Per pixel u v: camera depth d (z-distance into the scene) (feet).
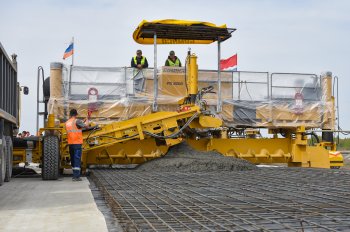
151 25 44.78
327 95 50.65
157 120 44.55
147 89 47.75
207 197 25.08
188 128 46.39
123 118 46.93
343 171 42.98
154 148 46.88
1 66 32.99
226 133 54.54
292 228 16.42
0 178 34.06
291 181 33.63
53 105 45.68
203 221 18.06
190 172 42.39
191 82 45.62
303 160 50.44
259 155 49.62
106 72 47.14
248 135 60.08
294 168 47.44
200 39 49.78
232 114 48.93
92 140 43.96
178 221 18.04
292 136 51.65
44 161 39.65
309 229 16.38
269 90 49.80
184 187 29.96
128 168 49.49
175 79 48.08
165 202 23.24
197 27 45.47
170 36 48.19
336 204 22.33
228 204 22.33
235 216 18.98
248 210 20.57
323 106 50.52
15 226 18.51
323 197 24.91
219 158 45.50
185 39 49.80
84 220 19.65
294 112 50.06
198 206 21.77
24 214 21.31
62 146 43.19
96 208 23.03
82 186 34.24
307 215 19.24
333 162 53.16
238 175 38.99
